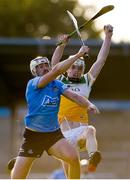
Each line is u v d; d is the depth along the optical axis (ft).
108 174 200.13
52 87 73.46
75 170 73.00
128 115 335.06
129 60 223.10
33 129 73.97
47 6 450.30
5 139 302.45
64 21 457.27
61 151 73.31
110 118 335.67
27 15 439.63
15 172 74.74
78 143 82.74
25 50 217.56
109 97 267.59
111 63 227.81
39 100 73.26
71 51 206.69
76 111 82.79
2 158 277.03
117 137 331.16
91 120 336.49
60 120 83.25
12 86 254.27
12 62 229.25
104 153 266.77
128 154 258.78
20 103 267.39
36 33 439.63
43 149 74.33
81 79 83.51
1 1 437.17
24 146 74.59
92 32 449.89
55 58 85.46
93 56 211.82
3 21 431.84
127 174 241.96
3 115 295.07
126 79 244.22
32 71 74.79
